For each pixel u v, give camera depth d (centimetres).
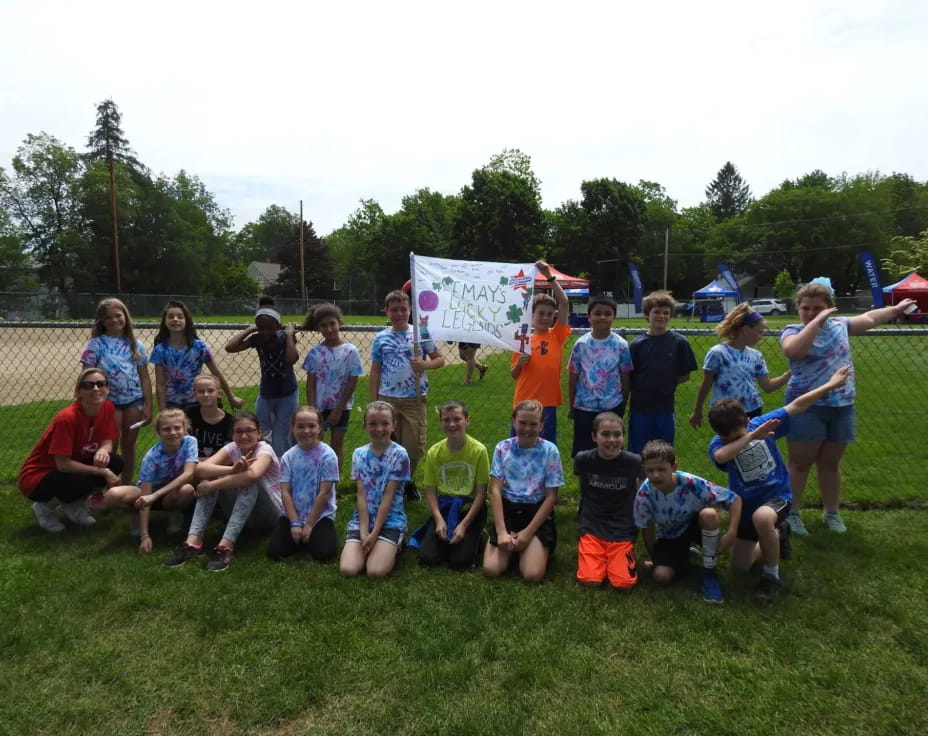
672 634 292
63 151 4731
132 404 484
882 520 435
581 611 315
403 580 351
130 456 489
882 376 1143
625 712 237
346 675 259
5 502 477
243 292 6378
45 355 1603
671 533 361
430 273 450
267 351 480
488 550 368
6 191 4641
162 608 315
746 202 8662
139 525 418
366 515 383
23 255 4653
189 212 5575
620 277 5406
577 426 451
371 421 381
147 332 2103
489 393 946
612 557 352
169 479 420
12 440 666
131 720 233
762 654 275
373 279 6091
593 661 270
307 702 243
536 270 446
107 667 264
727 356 425
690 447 643
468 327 447
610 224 5309
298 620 306
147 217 5022
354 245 6906
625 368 432
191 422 454
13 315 3247
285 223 9612
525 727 228
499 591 337
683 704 241
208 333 2139
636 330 501
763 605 320
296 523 388
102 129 4978
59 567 361
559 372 459
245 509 392
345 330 528
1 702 241
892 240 5281
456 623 300
